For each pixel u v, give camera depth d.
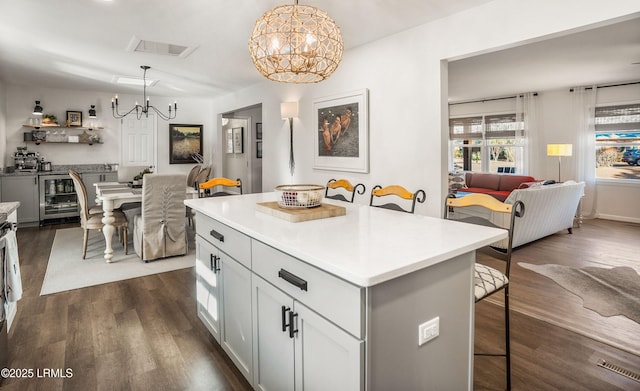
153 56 4.46
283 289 1.50
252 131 8.30
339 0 2.84
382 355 1.19
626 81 6.34
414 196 2.61
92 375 1.98
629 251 4.48
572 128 6.99
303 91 5.09
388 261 1.21
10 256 2.13
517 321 2.62
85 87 6.46
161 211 4.02
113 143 7.12
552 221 4.96
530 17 2.68
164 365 2.08
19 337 2.39
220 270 2.12
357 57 4.14
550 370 2.03
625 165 6.61
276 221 1.90
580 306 2.87
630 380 1.94
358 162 4.15
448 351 1.46
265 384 1.70
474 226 1.81
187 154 7.91
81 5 2.94
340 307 1.19
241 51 4.22
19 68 5.06
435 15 3.17
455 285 1.46
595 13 2.38
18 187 5.83
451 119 9.02
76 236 5.30
